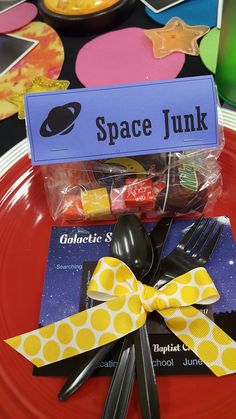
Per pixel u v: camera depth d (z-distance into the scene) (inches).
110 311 10.0
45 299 11.1
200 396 9.3
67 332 10.0
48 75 16.9
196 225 11.8
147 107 11.4
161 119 11.5
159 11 18.8
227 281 10.9
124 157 12.2
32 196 13.1
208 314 10.3
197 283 10.1
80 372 9.5
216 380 9.5
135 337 9.7
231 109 14.5
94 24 18.1
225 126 13.8
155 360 9.8
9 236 12.5
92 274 11.4
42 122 11.5
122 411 8.7
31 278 11.6
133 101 11.4
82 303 10.9
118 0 18.3
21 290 11.4
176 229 12.0
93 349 9.9
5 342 10.3
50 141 11.6
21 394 9.5
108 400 8.9
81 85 16.3
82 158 11.7
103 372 9.7
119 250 11.2
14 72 17.2
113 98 11.4
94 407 9.2
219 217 12.1
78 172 12.7
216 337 9.8
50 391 9.6
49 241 12.3
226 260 11.2
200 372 9.6
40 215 12.8
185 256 11.2
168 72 16.2
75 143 11.6
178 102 11.4
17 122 15.3
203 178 12.2
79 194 12.6
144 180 12.3
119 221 11.6
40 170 13.5
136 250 11.0
